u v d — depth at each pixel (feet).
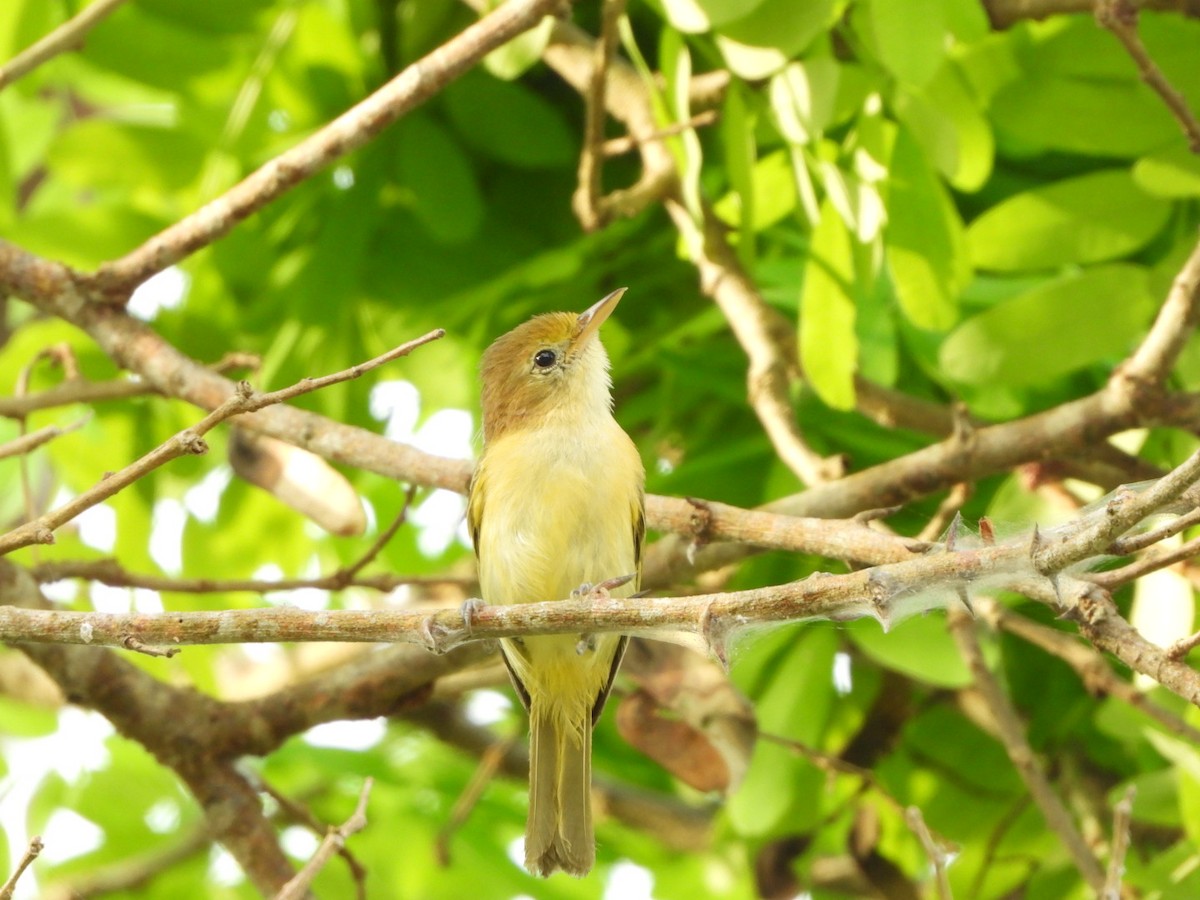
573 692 32.19
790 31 28.19
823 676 34.12
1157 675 20.43
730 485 37.17
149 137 37.50
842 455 31.83
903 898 38.32
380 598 45.06
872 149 29.25
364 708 34.55
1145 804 33.76
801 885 39.32
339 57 38.27
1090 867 32.07
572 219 39.99
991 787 39.55
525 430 32.45
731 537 28.55
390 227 38.73
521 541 31.22
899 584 19.42
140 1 36.86
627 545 31.48
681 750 33.55
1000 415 34.78
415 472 31.83
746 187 31.09
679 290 40.06
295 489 31.76
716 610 20.27
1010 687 40.06
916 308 29.53
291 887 25.14
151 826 46.14
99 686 33.91
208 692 37.93
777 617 20.04
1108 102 30.07
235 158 37.32
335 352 37.32
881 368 33.71
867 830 38.91
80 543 39.19
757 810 33.19
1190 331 28.71
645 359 37.88
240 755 34.76
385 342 37.78
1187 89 29.94
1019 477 32.71
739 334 33.04
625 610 20.86
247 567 40.14
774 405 32.40
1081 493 33.19
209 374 33.12
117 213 38.52
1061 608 21.33
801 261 35.78
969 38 26.73
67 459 38.96
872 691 38.70
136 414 39.14
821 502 30.66
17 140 42.45
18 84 39.81
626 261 39.09
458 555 45.80
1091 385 35.65
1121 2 27.12
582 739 32.40
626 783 46.68
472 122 38.75
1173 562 21.38
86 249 38.40
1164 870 32.24
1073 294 29.48
